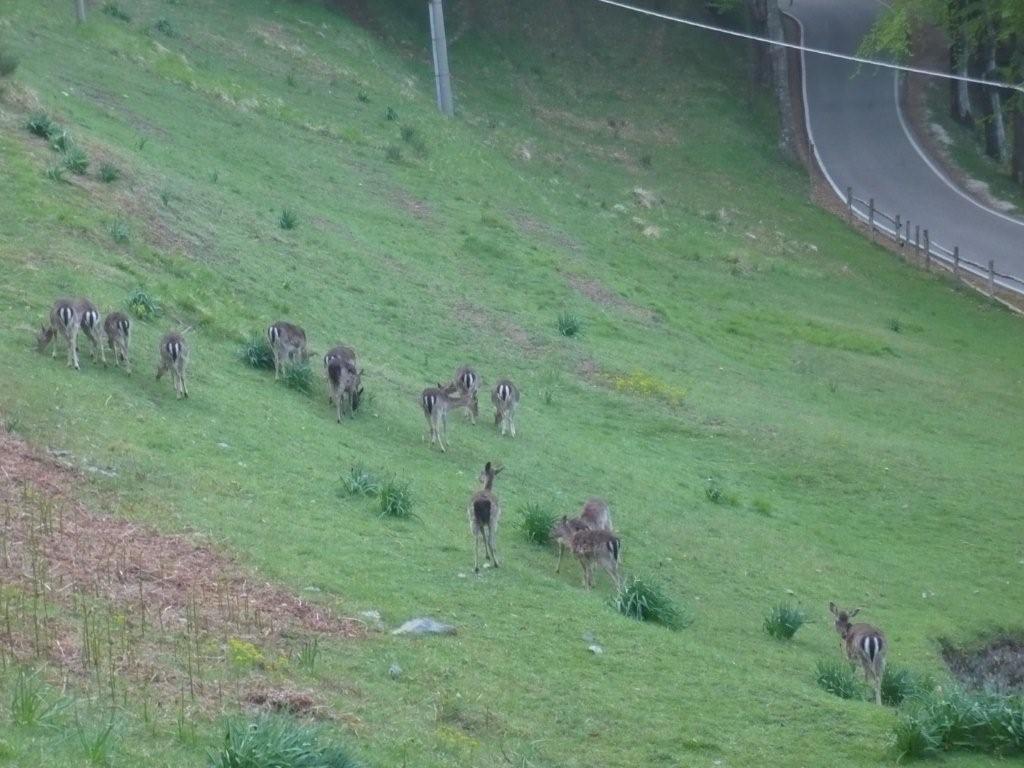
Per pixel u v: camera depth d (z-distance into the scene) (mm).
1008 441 31984
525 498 21297
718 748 12750
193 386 21078
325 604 14164
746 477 26469
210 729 10445
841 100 65250
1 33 37500
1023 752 13781
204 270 26844
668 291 39281
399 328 29516
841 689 15812
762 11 65875
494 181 44188
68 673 10836
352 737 11070
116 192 28594
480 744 11727
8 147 27922
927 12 54719
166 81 39875
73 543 13867
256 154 37188
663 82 63969
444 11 63875
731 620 18500
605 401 28891
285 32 50188
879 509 25984
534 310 33281
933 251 50281
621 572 19234
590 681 13781
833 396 33250
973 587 22625
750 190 55219
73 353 19906
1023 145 57406
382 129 44219
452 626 14422
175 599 13188
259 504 17000
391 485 18266
